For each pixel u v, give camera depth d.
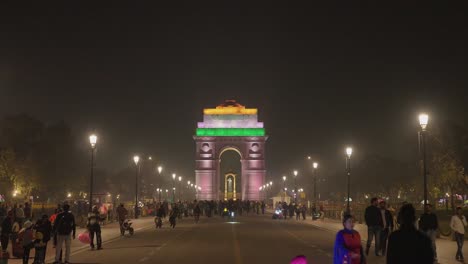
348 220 15.00
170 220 58.62
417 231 10.72
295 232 49.75
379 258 28.11
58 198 110.12
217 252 31.25
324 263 25.88
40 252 24.94
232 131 140.00
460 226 27.39
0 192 87.25
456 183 76.38
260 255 29.50
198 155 138.50
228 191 164.75
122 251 32.19
